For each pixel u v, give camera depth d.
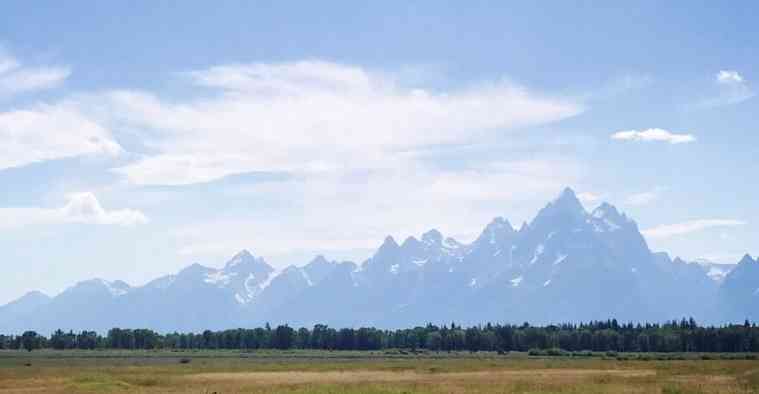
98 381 96.38
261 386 87.25
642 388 79.19
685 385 81.00
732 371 114.56
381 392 75.69
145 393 78.88
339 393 74.56
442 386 84.56
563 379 98.31
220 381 98.81
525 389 79.62
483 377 106.62
